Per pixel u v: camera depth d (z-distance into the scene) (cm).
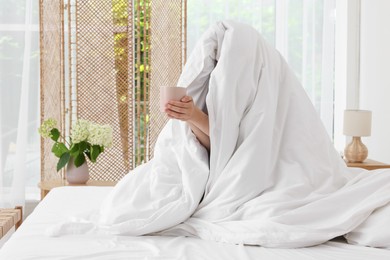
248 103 214
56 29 462
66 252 176
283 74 224
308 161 207
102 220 207
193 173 208
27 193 530
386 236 180
